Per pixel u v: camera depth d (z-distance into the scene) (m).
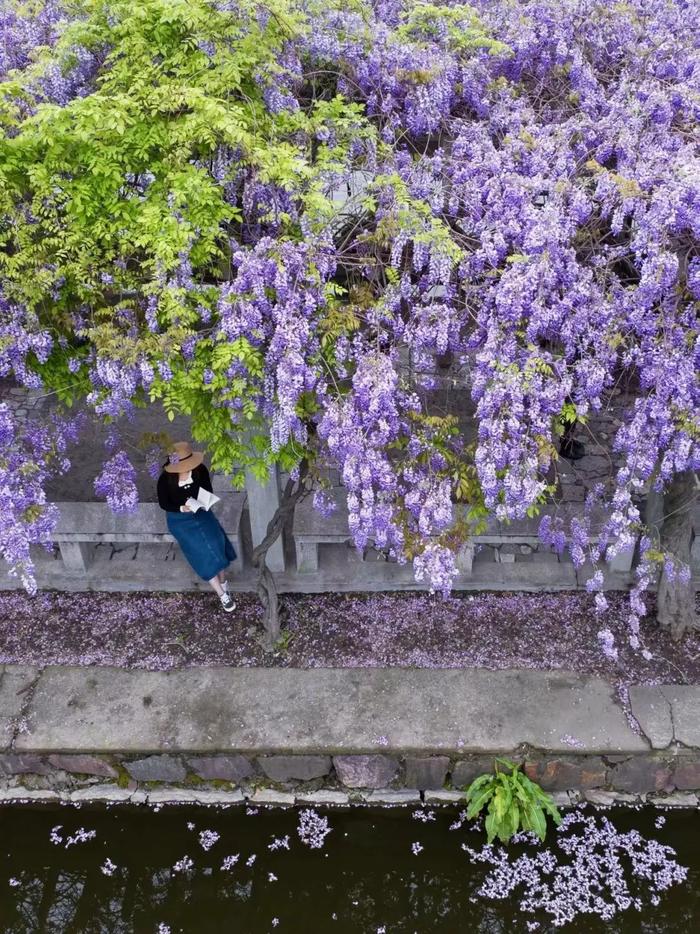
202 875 4.41
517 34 4.45
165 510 5.09
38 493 4.21
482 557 5.80
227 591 5.58
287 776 4.68
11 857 4.50
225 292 3.47
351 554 5.75
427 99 4.11
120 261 3.63
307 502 5.43
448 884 4.33
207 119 3.43
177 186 3.46
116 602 5.61
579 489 6.32
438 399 6.32
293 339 3.40
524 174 3.97
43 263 3.62
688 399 3.65
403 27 4.34
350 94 4.26
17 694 4.88
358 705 4.75
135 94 3.56
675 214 3.42
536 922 4.16
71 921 4.29
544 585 5.55
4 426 4.00
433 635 5.25
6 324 3.72
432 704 4.74
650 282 3.46
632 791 4.64
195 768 4.66
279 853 4.49
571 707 4.70
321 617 5.41
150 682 4.94
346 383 3.88
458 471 4.00
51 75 3.78
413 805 4.66
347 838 4.53
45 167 3.51
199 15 3.55
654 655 5.06
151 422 7.58
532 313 3.52
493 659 5.05
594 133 4.01
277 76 3.87
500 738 4.52
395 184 3.67
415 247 3.63
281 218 3.53
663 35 4.50
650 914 4.15
